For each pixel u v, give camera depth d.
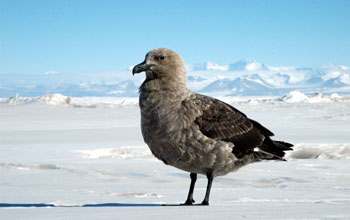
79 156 16.20
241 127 7.67
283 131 25.75
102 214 5.59
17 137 23.48
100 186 10.38
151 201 8.28
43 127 30.84
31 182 11.00
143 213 5.64
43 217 5.35
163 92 7.36
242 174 12.07
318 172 12.41
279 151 8.16
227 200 8.20
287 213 5.41
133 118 39.34
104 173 12.28
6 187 10.22
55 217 5.34
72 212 5.86
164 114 7.29
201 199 8.55
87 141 21.12
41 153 16.83
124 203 7.92
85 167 13.22
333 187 10.17
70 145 19.30
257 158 8.01
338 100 73.00
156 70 7.41
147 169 12.97
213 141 7.38
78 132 26.47
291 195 8.82
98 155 17.47
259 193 9.23
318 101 72.88
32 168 13.39
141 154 17.41
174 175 12.01
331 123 32.72
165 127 7.29
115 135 24.45
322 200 8.17
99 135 24.50
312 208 6.08
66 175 12.01
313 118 37.91
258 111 47.75
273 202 7.83
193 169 7.63
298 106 56.06
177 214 5.47
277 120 36.12
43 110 49.69
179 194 9.23
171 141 7.34
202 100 7.54
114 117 40.50
